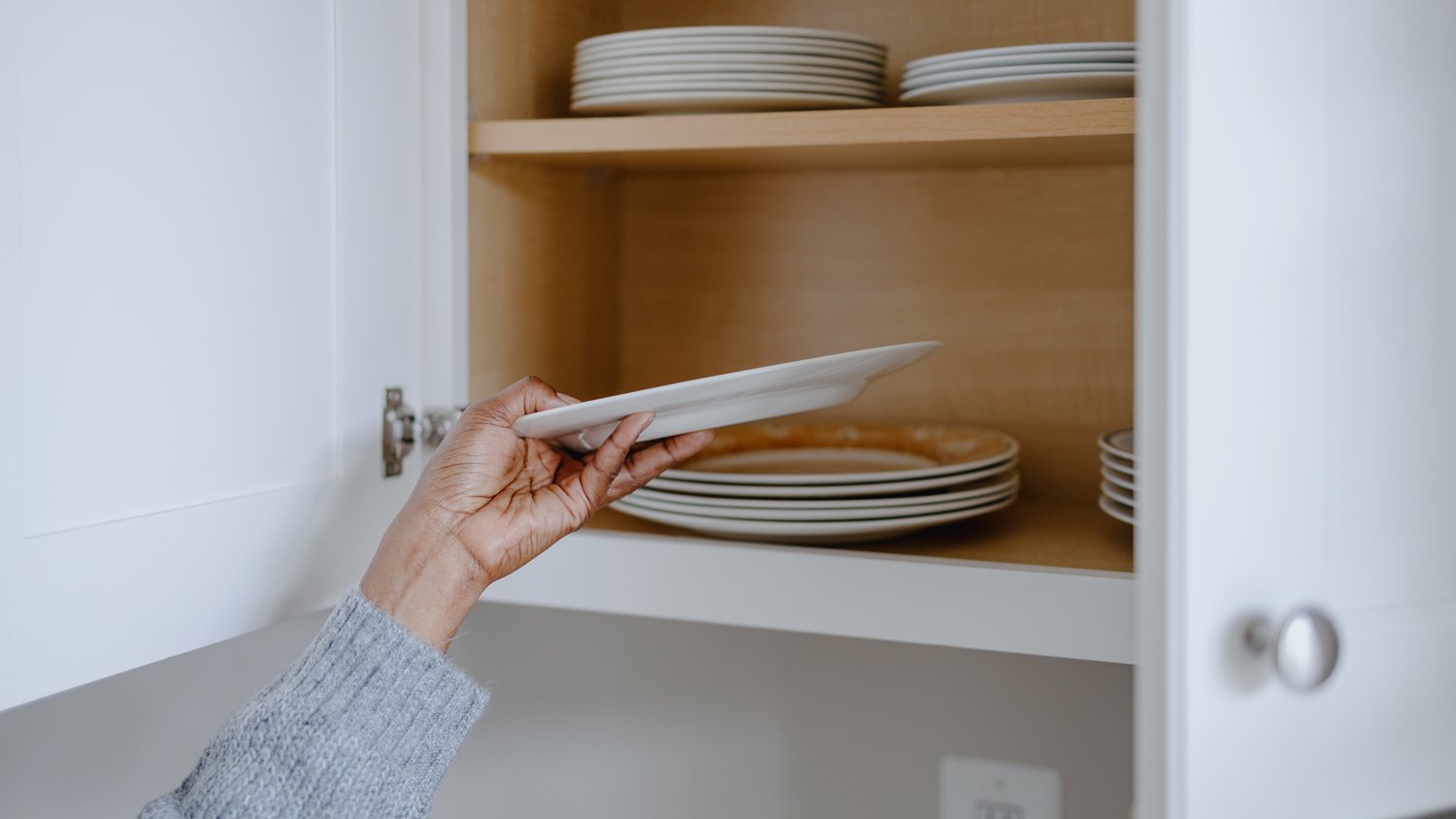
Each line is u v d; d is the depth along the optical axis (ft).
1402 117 1.54
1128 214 3.22
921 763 3.43
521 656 3.80
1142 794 1.46
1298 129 1.45
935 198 3.40
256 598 2.21
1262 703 1.47
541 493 2.26
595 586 2.69
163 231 1.97
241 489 2.17
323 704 2.00
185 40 2.01
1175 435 1.40
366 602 2.12
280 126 2.23
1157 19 1.40
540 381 2.40
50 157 1.77
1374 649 1.55
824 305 3.53
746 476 2.55
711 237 3.62
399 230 2.60
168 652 2.01
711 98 2.68
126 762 3.14
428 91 2.68
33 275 1.75
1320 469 1.50
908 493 2.69
